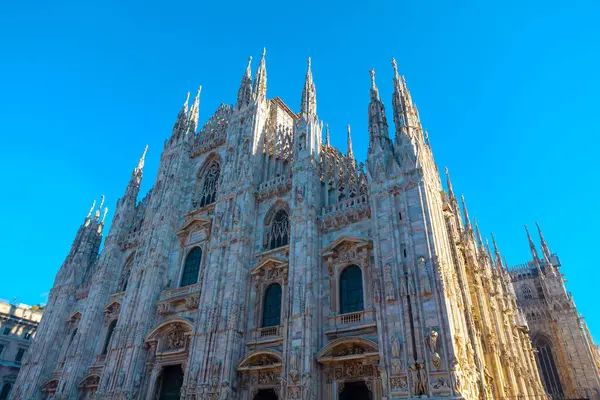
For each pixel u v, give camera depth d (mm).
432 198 33719
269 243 41500
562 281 79312
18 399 49094
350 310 33094
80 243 62875
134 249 54562
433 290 28312
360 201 37031
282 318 35594
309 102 45656
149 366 41406
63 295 56375
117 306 50031
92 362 47562
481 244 54188
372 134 38031
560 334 75188
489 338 41031
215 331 37281
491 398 35781
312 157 41438
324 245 36875
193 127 60094
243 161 46875
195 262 46250
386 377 27312
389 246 31594
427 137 42656
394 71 41375
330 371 31125
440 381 25359
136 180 62812
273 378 33750
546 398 57344
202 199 52438
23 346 75812
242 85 55406
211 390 34156
